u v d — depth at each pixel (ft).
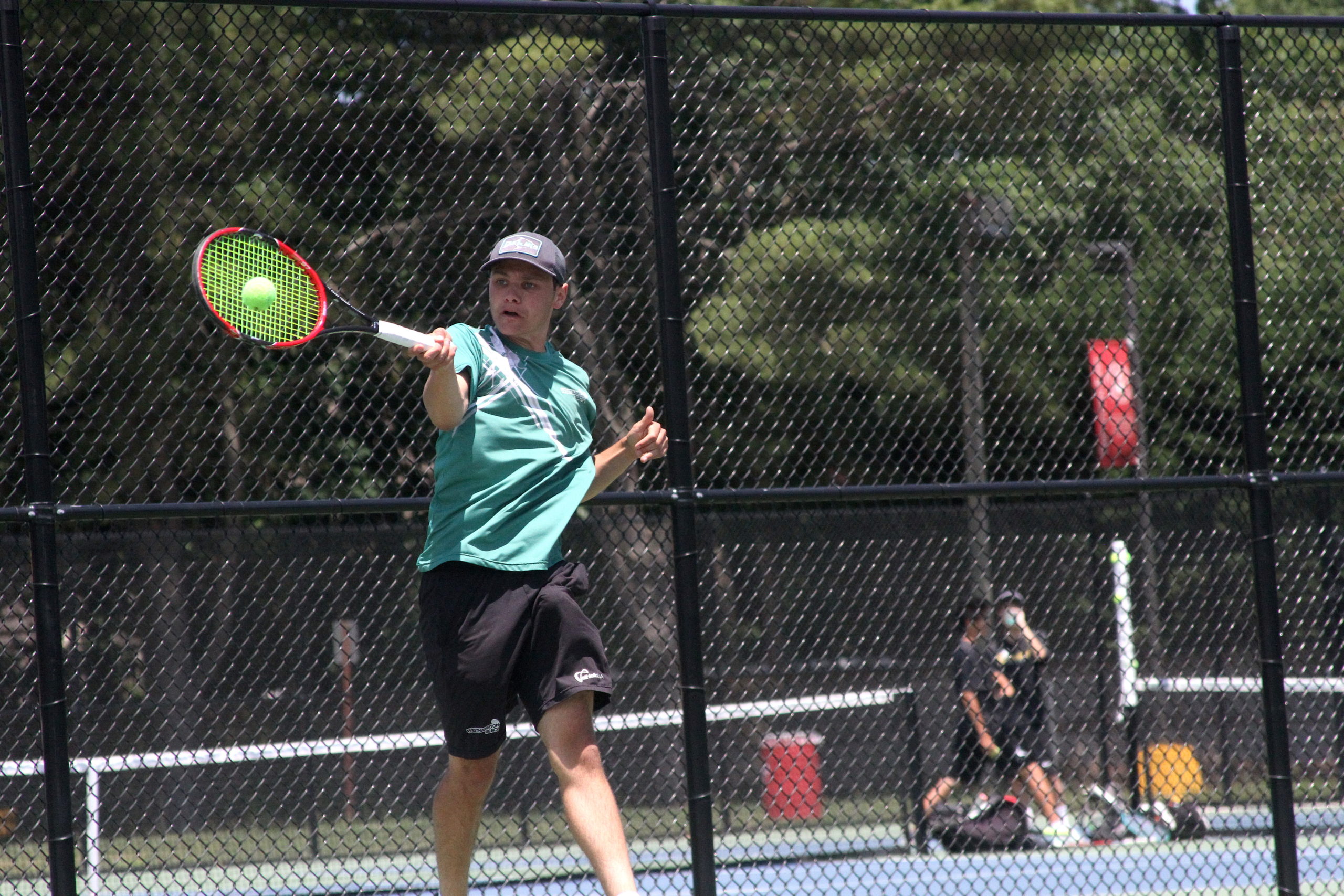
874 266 60.54
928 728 55.11
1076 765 56.24
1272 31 51.72
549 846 53.88
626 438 37.55
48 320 45.91
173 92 47.44
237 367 53.26
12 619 44.52
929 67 53.57
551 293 36.78
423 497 40.65
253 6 41.83
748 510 54.19
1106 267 59.62
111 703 45.62
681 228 54.34
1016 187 58.85
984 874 61.46
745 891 54.24
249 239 32.14
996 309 61.93
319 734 47.65
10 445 48.93
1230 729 53.67
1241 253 46.44
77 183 45.11
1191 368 55.62
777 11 43.60
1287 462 55.36
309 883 50.03
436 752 50.37
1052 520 54.54
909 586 53.72
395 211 53.31
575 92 50.80
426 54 51.08
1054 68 52.95
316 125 52.01
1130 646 54.03
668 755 53.47
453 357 33.19
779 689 52.37
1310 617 52.01
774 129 57.21
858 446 69.62
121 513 38.32
